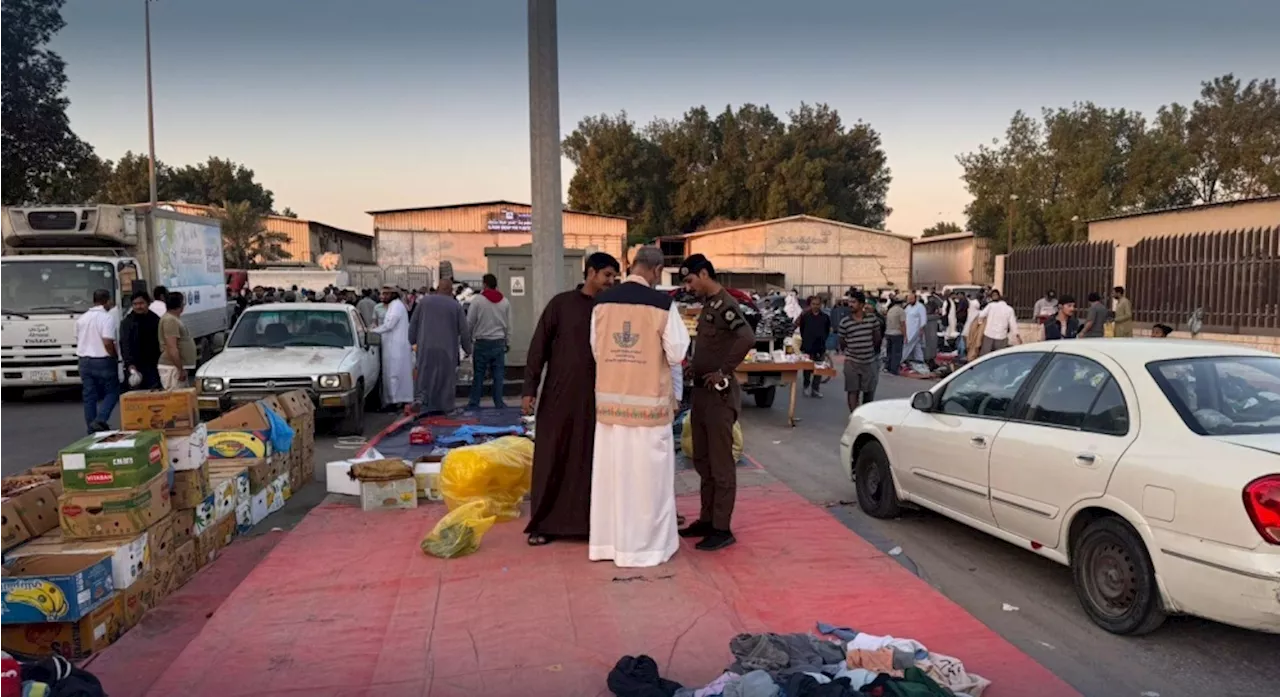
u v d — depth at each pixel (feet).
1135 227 80.79
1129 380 15.38
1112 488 14.56
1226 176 164.35
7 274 44.93
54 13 86.63
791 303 85.35
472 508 18.44
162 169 230.27
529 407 17.87
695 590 15.43
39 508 15.72
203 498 18.31
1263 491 12.30
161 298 40.14
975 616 15.90
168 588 16.58
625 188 238.27
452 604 14.84
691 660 12.76
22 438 35.06
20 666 11.32
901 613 14.60
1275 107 159.53
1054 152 179.32
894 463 21.47
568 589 15.48
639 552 16.63
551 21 25.73
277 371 32.45
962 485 18.72
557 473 17.90
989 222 198.08
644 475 16.56
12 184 88.53
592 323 16.88
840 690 10.71
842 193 243.60
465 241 166.40
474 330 38.17
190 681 12.16
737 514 20.79
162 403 17.66
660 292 16.76
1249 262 54.95
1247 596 12.39
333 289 80.02
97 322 33.88
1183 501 13.28
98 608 14.12
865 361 36.04
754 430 36.58
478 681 12.10
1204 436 13.70
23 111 84.69
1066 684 12.10
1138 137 167.94
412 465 22.41
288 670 12.46
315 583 15.89
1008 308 55.62
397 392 41.22
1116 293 53.62
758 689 10.84
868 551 17.90
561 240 26.63
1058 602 16.67
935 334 65.87
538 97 25.94
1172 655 14.14
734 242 168.76
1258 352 16.06
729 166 243.60
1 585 13.38
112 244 49.03
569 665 12.57
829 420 39.40
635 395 16.49
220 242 64.28
